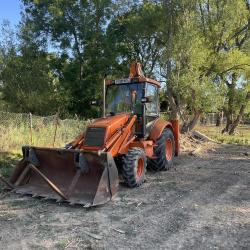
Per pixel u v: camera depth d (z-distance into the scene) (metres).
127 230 6.06
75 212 6.96
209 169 11.59
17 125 15.13
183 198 7.98
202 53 21.09
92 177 7.75
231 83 27.80
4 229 6.06
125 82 10.15
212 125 38.50
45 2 28.77
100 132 8.45
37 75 27.06
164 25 23.86
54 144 14.10
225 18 22.81
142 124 9.84
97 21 29.05
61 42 28.83
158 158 10.69
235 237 5.79
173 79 20.97
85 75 29.23
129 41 29.61
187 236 5.82
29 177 8.42
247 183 9.55
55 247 5.38
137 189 8.70
